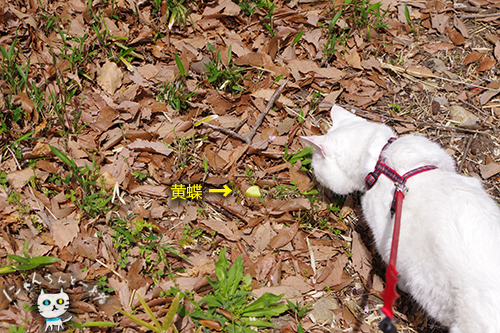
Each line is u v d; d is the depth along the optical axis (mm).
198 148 1267
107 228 1135
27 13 1354
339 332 1083
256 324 1061
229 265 1133
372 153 1129
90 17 1387
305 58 1454
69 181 1162
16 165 1167
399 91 1433
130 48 1346
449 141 1353
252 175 1252
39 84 1271
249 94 1349
